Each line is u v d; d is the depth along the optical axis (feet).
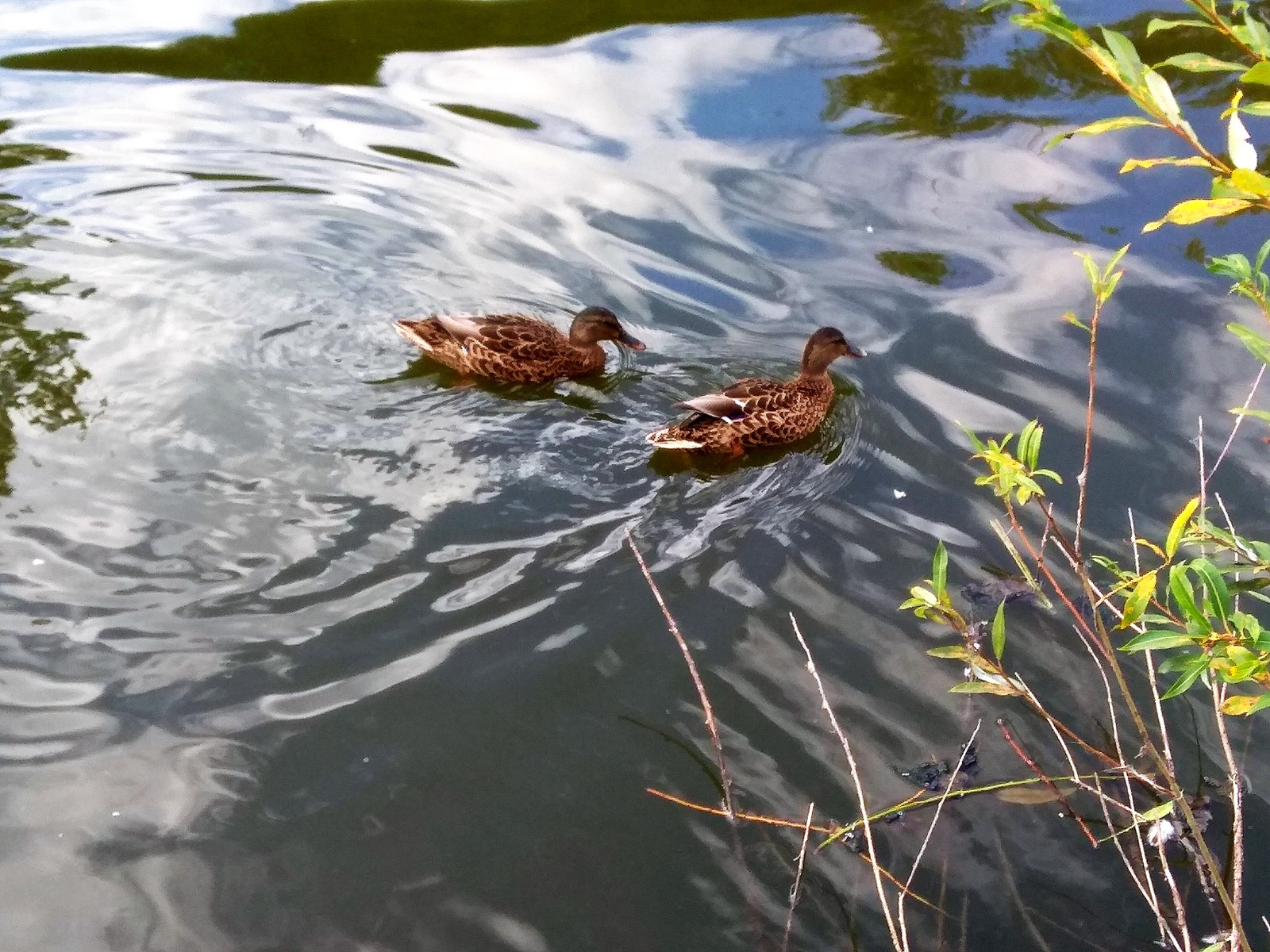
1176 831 7.00
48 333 10.03
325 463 9.12
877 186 11.91
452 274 11.02
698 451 9.43
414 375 10.02
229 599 8.13
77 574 8.22
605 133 12.69
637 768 7.32
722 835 7.04
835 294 10.79
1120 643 7.93
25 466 8.89
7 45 14.01
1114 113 12.75
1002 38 14.03
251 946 6.61
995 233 11.31
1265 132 12.24
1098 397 9.64
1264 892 6.77
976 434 9.41
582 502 8.95
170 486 8.84
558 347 10.10
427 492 8.95
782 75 13.50
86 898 6.77
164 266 10.86
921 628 8.04
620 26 14.47
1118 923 6.70
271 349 10.11
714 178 12.09
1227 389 9.64
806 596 8.25
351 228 11.48
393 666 7.79
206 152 12.35
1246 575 8.02
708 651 7.90
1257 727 7.52
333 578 8.29
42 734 7.41
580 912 6.75
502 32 14.42
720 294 10.91
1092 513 8.71
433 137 12.64
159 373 9.74
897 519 8.82
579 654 7.87
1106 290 6.23
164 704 7.57
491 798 7.18
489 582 8.29
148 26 14.47
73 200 11.62
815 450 9.61
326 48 14.08
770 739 7.46
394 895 6.81
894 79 13.34
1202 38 13.70
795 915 6.73
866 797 7.19
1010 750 7.40
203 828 7.04
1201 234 11.14
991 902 6.77
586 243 11.41
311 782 7.23
